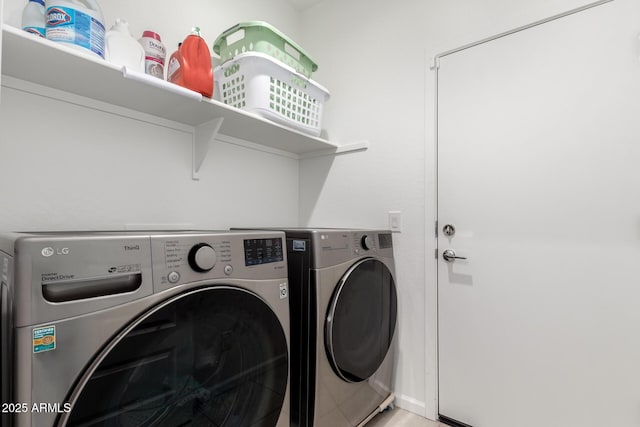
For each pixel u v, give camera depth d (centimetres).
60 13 92
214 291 83
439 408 156
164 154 146
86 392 60
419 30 170
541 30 135
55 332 58
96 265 64
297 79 159
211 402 83
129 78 102
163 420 73
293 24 223
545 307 131
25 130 108
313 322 117
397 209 173
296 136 173
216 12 171
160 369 73
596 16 124
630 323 115
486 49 149
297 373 120
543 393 130
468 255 150
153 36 129
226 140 172
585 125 125
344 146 195
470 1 154
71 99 117
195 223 157
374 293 148
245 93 145
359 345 136
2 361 61
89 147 122
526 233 136
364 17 194
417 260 165
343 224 195
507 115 142
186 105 129
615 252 118
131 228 133
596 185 122
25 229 107
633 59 117
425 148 164
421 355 161
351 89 197
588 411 121
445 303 155
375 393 149
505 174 142
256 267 96
